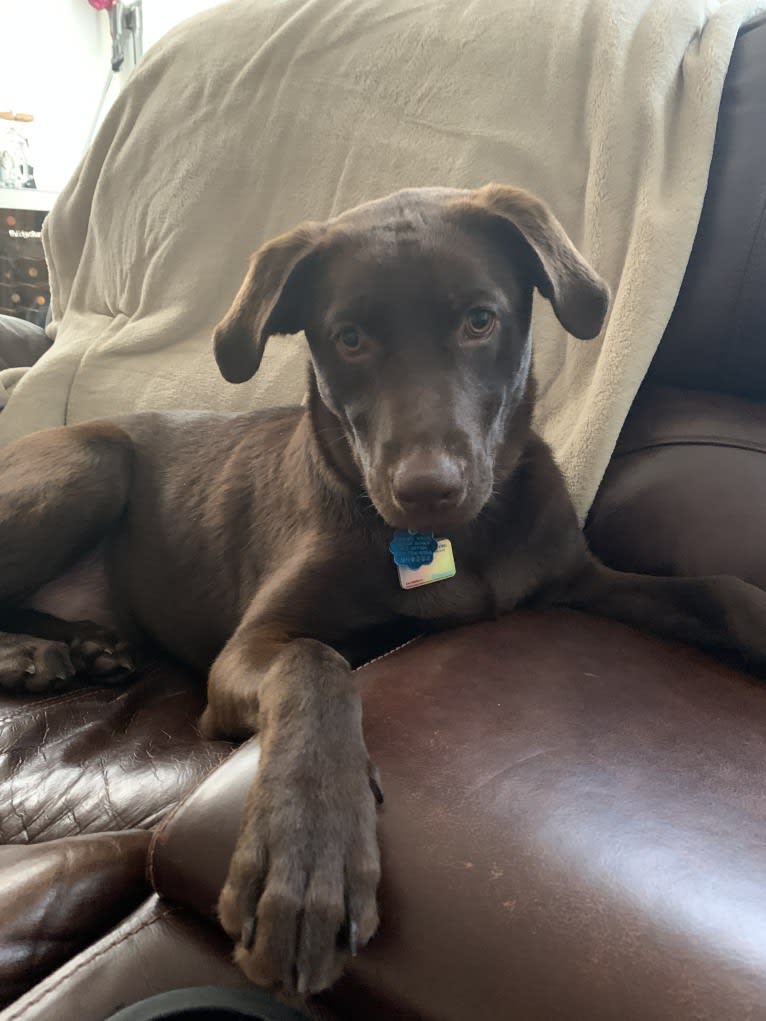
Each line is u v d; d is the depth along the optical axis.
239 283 0.90
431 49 0.77
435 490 0.44
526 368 0.57
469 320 0.50
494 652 0.43
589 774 0.33
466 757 0.34
